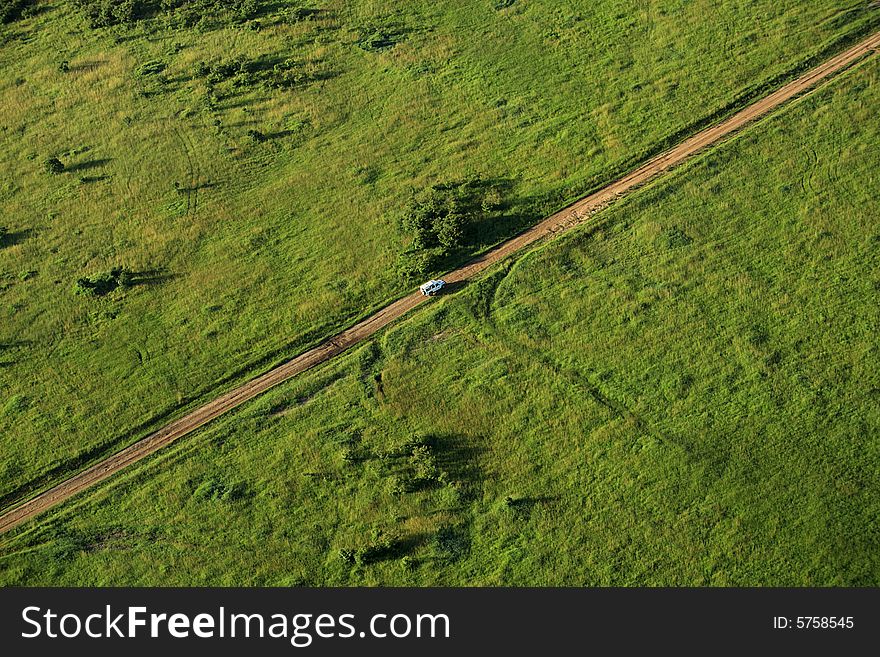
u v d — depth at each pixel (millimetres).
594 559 64500
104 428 76000
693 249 79562
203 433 74375
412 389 74562
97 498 71375
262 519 68938
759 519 64500
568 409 71750
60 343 82562
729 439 68375
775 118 87125
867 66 89188
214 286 85000
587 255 81000
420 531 67062
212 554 67688
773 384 70625
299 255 86250
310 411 74438
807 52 92938
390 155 93812
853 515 63594
